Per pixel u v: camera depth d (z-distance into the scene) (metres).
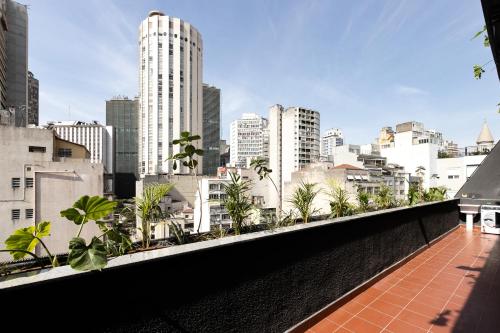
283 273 2.60
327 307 3.14
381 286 3.98
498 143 9.16
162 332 1.69
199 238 2.55
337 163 46.97
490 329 2.85
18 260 1.66
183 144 3.19
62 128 66.31
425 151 43.28
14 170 17.70
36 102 67.19
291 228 2.72
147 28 68.81
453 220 8.06
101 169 20.38
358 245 3.77
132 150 93.06
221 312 2.04
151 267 1.64
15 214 17.50
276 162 57.38
